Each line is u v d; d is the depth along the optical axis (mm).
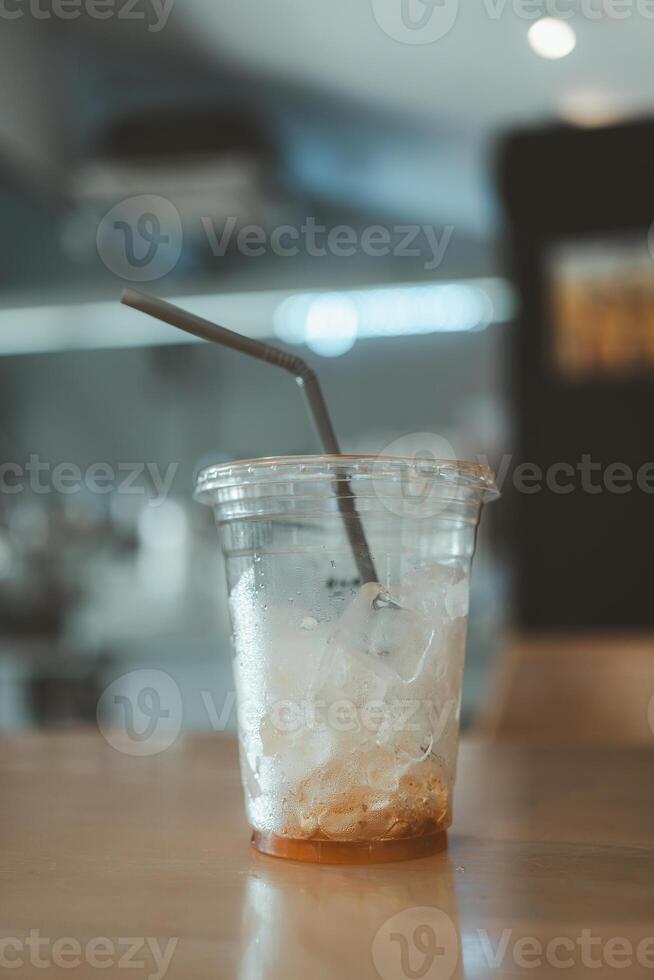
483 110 3570
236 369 5203
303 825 635
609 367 3639
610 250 3643
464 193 4277
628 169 3629
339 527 616
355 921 523
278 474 616
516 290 3703
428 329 5051
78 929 519
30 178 3738
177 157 3596
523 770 1026
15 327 5227
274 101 3553
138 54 3209
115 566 4246
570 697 1870
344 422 5117
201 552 4426
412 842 648
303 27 3053
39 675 3777
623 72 3262
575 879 598
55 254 4934
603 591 3652
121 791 914
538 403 3686
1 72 3178
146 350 5234
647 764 1062
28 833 743
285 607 623
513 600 3738
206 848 688
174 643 3891
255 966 462
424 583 628
